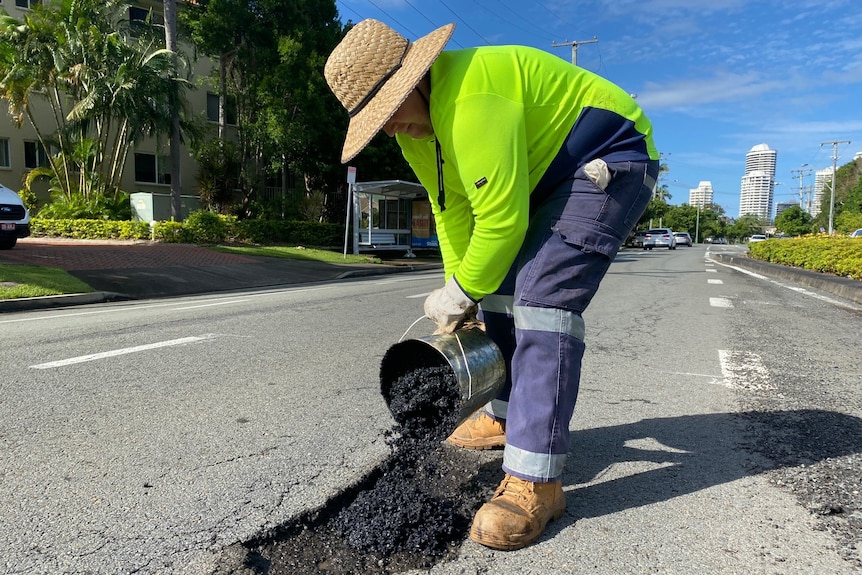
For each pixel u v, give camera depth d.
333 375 3.91
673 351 4.85
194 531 1.92
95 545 1.83
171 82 17.55
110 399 3.33
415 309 7.17
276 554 1.82
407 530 1.87
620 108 1.92
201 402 3.29
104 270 10.46
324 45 20.39
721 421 3.03
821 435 2.82
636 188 1.91
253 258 14.41
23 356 4.39
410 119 1.91
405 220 21.56
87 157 18.06
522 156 1.73
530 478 1.87
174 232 16.34
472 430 2.60
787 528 1.94
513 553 1.80
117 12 18.91
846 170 63.66
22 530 1.92
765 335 5.66
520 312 1.90
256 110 20.12
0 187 11.25
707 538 1.88
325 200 23.81
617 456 2.56
